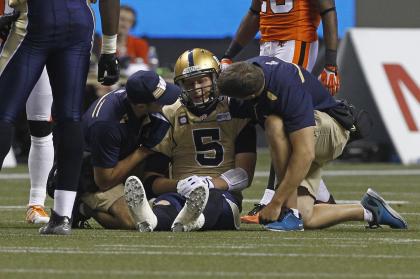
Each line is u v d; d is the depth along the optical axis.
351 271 16.20
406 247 19.00
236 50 27.48
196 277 15.62
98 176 22.20
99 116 21.98
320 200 23.64
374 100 51.22
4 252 18.11
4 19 20.47
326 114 22.17
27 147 51.28
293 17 26.03
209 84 21.84
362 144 53.72
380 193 35.19
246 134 22.38
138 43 47.25
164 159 22.48
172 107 22.25
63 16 20.59
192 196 21.02
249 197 32.72
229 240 19.95
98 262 16.98
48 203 31.09
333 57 25.67
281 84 21.02
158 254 17.88
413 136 51.25
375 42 51.47
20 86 20.55
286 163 21.28
